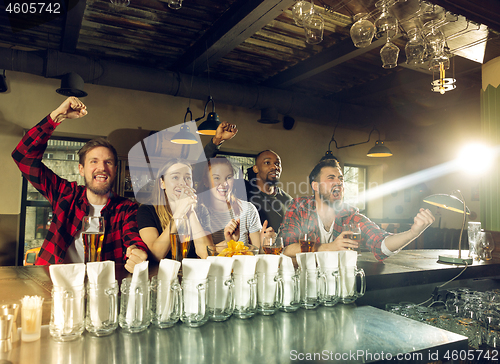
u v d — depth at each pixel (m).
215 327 0.92
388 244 1.80
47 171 1.90
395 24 2.21
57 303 0.80
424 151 6.94
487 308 1.39
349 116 5.40
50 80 4.29
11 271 1.42
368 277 1.46
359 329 0.93
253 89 4.62
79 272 0.83
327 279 1.14
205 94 4.36
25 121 4.16
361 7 2.88
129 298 0.86
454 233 6.07
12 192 4.09
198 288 0.91
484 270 1.88
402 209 6.94
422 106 6.35
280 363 0.72
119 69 3.89
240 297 1.00
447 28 2.62
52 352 0.74
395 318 1.04
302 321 0.99
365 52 3.86
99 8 3.17
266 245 1.31
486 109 3.38
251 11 2.84
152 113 4.82
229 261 0.98
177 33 3.67
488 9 2.25
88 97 4.48
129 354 0.74
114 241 1.78
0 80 3.85
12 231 4.08
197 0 3.06
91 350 0.75
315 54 4.18
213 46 3.51
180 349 0.77
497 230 3.20
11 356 0.71
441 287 1.72
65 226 1.80
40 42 3.89
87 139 4.55
